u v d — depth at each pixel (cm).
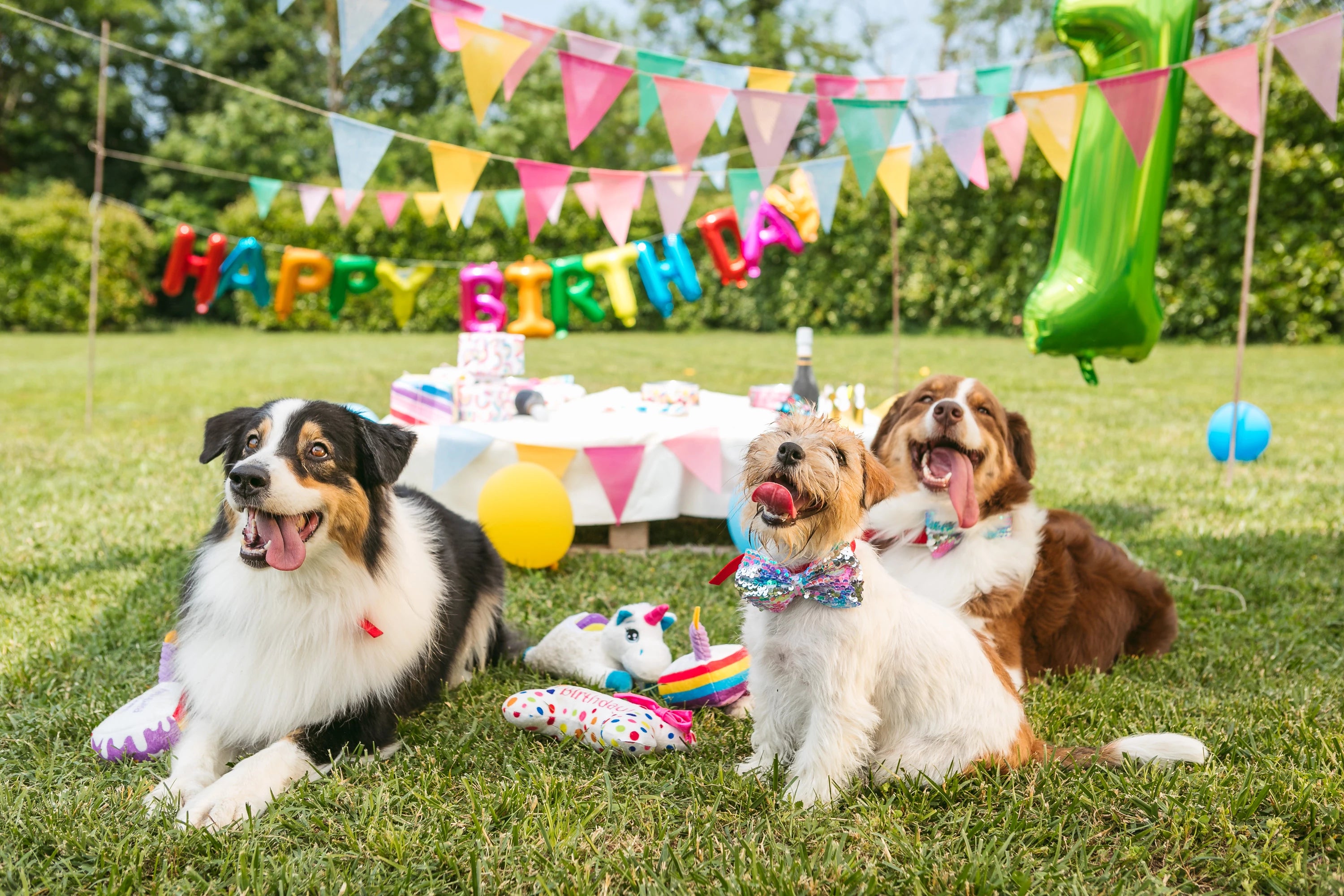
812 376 540
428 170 2703
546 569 461
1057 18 416
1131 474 687
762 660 253
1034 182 1798
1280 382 1223
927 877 206
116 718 265
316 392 1098
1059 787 245
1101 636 349
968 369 1369
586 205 496
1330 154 1557
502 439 463
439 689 308
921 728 251
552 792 240
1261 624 402
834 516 238
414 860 211
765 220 516
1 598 397
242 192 2581
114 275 2072
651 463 475
